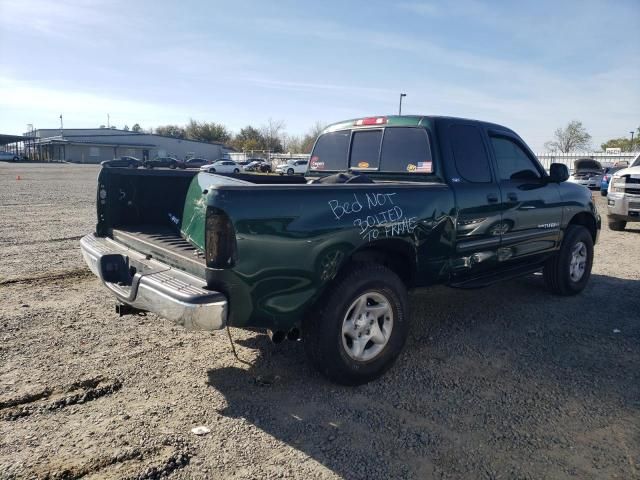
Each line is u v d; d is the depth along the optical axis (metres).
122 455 2.88
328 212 3.48
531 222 5.39
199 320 3.04
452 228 4.42
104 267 4.00
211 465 2.82
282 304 3.34
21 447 2.93
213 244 3.10
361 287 3.65
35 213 13.80
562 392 3.75
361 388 3.78
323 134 5.65
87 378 3.80
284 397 3.61
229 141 111.31
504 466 2.87
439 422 3.31
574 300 6.13
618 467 2.88
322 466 2.83
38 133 100.12
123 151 85.56
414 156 4.68
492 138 5.10
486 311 5.66
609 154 46.56
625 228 12.55
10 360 4.07
